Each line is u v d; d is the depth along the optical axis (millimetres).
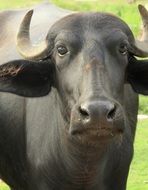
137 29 25500
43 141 9570
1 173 11414
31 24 11477
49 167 9422
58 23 8562
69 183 9273
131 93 10227
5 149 10852
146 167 14789
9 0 40219
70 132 7914
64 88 8336
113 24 8359
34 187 9953
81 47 8133
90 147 8453
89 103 7445
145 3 34469
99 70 7824
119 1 36531
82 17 8438
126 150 9727
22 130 10312
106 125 7504
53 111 9312
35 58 8664
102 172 9273
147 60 8914
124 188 9977
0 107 10844
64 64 8266
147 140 16469
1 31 12406
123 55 8312
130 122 10180
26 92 9047
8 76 8953
